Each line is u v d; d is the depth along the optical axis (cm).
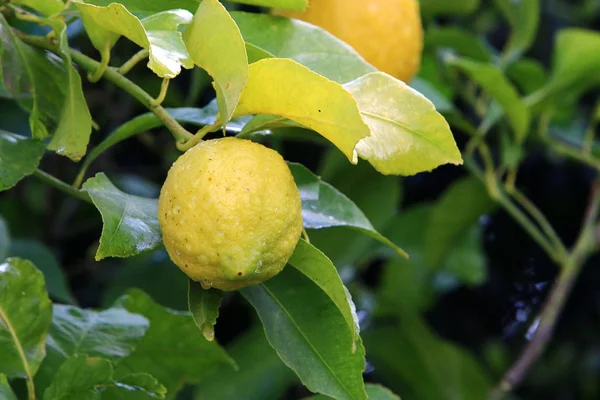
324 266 91
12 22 115
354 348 90
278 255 90
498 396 131
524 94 154
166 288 134
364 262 154
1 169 98
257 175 90
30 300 101
